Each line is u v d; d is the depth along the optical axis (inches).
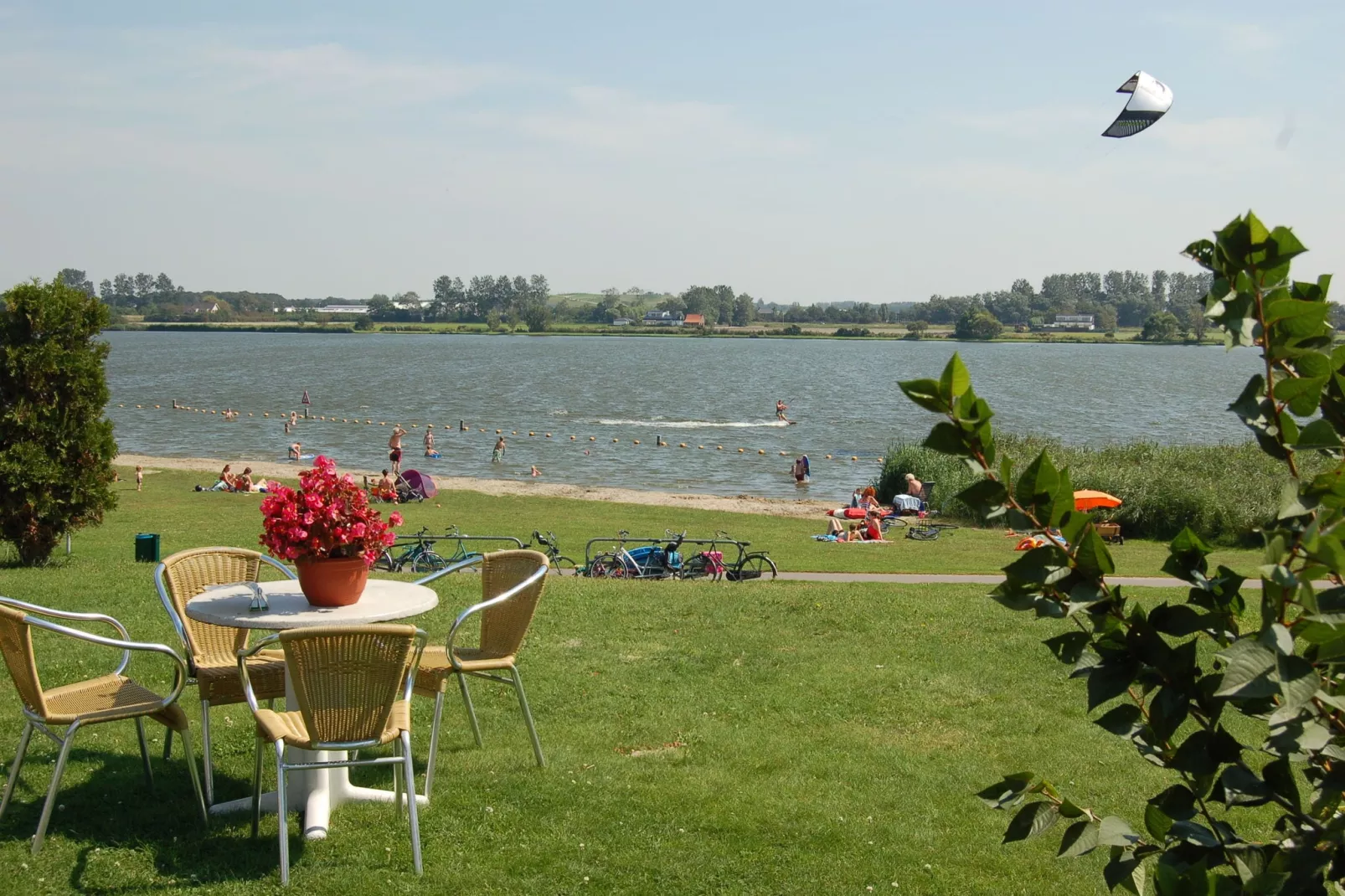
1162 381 5044.3
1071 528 109.4
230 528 966.4
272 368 4916.3
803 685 356.2
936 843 236.1
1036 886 217.0
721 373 5012.3
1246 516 1082.7
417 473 1325.0
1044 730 316.2
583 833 235.0
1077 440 2445.9
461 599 487.8
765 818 245.6
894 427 2596.0
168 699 235.5
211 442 2162.9
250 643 303.7
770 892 211.0
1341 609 97.0
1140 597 533.3
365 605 250.1
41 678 343.6
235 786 261.7
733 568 705.0
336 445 2139.5
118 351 7022.6
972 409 110.3
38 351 622.5
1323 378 103.2
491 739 300.7
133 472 1551.4
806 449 2167.8
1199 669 111.8
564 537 976.9
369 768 277.4
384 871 214.4
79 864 213.8
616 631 426.9
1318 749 98.6
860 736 308.2
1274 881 101.9
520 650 394.6
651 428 2549.2
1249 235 106.9
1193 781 117.9
